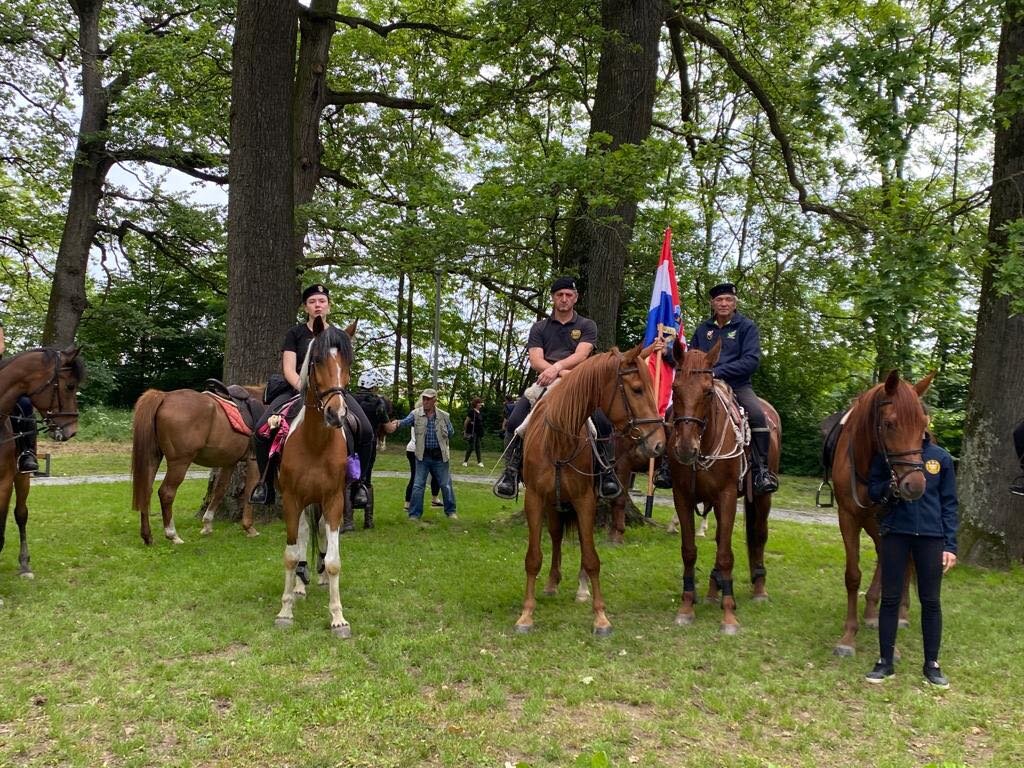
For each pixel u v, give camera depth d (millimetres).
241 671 4652
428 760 3650
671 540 9820
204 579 6840
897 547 4938
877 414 4980
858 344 13875
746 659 5258
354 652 5078
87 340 27781
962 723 4273
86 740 3727
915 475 4578
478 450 20547
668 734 3994
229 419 8711
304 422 5418
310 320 6258
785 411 23891
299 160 16734
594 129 10969
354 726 3945
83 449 19984
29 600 6047
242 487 9914
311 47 16906
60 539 8430
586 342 6480
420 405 11055
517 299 16891
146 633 5336
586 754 3670
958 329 13648
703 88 15016
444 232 10898
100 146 21094
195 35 18172
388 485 15109
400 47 20891
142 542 8383
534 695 4430
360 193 15945
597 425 6012
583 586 6711
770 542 9977
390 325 31328
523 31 11562
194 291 29797
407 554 8344
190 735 3812
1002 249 7363
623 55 10766
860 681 4910
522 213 9602
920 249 7434
